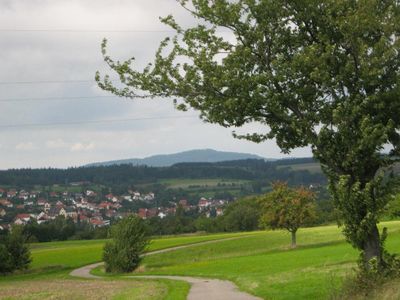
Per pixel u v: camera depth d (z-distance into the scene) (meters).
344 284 16.45
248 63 16.05
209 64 15.44
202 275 50.31
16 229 85.31
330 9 15.02
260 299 25.27
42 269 86.50
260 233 122.94
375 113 15.42
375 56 14.68
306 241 91.19
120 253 72.88
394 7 15.05
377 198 15.01
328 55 14.75
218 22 15.67
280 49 16.31
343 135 15.14
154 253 97.00
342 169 15.84
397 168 15.48
